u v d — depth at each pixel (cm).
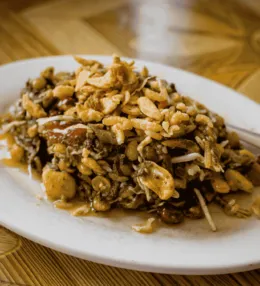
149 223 29
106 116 31
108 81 32
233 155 33
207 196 31
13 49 47
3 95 38
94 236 28
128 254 26
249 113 37
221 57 47
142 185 30
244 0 55
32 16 51
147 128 30
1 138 36
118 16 52
